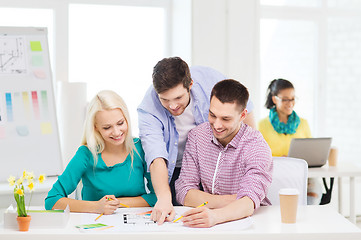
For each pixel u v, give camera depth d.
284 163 2.30
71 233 1.72
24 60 3.23
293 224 1.82
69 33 4.43
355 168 3.52
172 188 2.47
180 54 4.54
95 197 2.22
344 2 4.89
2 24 4.29
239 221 1.84
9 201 3.65
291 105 3.90
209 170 2.16
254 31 4.49
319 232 1.72
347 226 1.80
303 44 4.84
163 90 2.09
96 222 1.86
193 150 2.20
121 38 4.55
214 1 4.39
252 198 1.93
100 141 2.21
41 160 3.21
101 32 4.50
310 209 2.04
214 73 2.52
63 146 3.90
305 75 4.87
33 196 3.55
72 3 4.40
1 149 3.13
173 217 1.89
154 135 2.24
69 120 3.87
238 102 1.95
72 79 4.47
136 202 2.18
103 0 4.47
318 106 4.90
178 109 2.15
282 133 3.97
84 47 4.48
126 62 4.58
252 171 2.02
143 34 4.61
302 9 4.80
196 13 4.35
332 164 3.62
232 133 2.10
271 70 4.80
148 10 4.61
